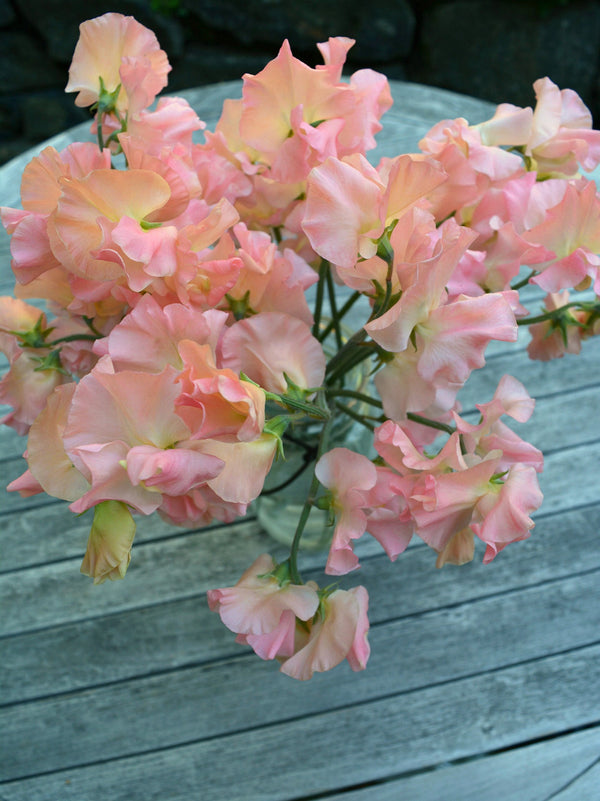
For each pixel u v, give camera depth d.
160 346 0.41
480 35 1.81
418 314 0.41
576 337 0.53
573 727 0.59
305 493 0.60
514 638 0.62
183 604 0.64
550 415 0.71
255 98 0.45
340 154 0.46
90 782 0.59
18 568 0.66
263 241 0.46
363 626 0.47
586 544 0.66
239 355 0.45
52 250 0.41
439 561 0.48
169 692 0.61
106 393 0.38
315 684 0.61
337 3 1.76
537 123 0.49
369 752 0.59
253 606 0.46
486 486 0.44
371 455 0.62
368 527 0.47
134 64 0.45
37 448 0.42
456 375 0.43
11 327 0.51
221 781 0.58
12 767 0.59
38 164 0.42
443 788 0.57
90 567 0.41
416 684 0.61
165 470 0.37
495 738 0.59
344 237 0.41
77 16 1.80
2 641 0.63
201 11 1.78
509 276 0.48
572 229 0.46
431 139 0.49
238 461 0.41
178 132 0.48
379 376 0.46
